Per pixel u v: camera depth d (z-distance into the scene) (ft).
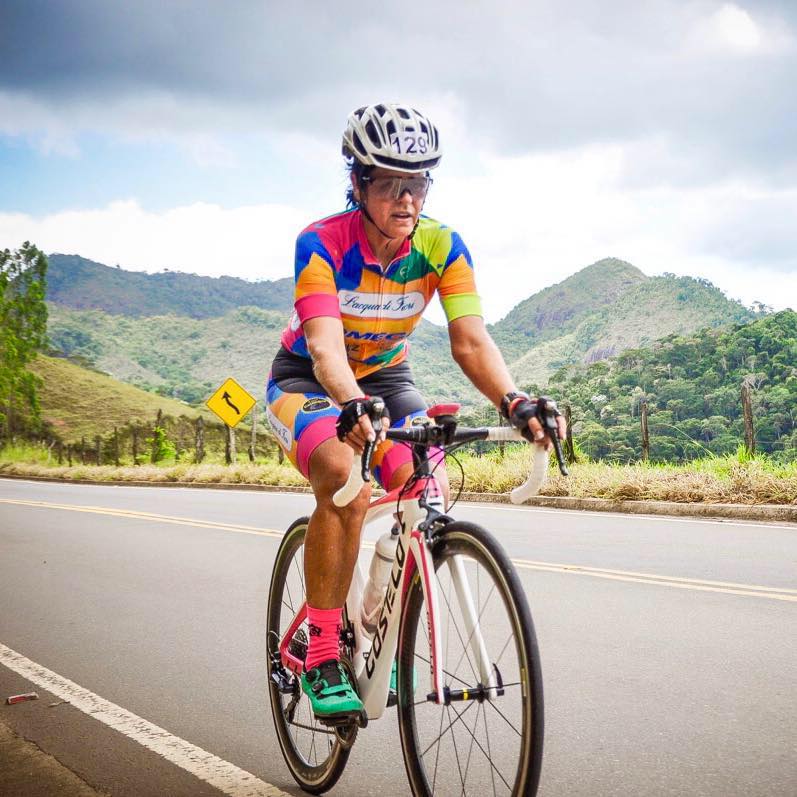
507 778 8.04
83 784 11.05
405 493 9.13
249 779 11.13
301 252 10.05
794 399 384.06
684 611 18.44
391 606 9.23
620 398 439.63
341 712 9.38
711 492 35.37
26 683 15.75
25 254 230.48
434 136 9.52
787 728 11.78
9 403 232.53
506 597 7.70
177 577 25.95
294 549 11.53
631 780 10.37
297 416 10.23
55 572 27.84
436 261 10.43
